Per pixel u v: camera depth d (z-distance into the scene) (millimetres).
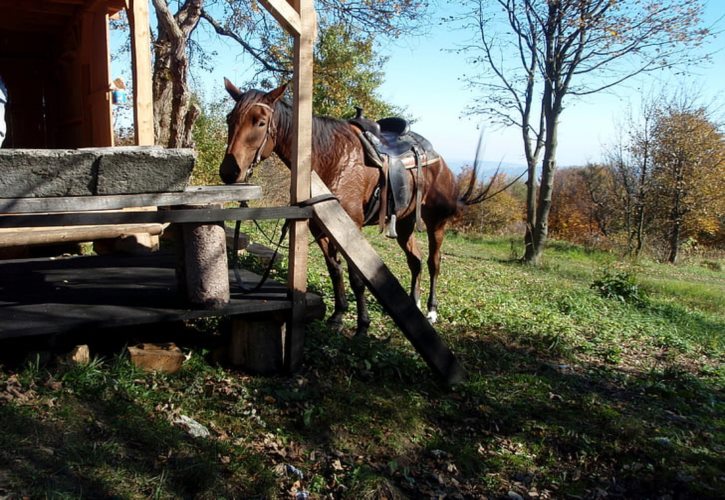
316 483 3316
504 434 4250
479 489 3635
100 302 4008
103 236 5852
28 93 8867
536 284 11352
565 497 3686
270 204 15953
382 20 14469
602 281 11570
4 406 3191
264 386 4141
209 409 3746
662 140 25766
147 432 3295
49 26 8047
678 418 4930
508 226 28594
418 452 3879
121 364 3869
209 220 3754
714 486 3893
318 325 5250
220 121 16469
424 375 4809
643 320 9164
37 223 3174
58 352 3811
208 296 3900
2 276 4773
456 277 10664
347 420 3961
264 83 16328
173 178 3508
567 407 4797
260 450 3498
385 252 12891
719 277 21828
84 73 7309
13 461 2820
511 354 5918
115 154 3219
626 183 26906
